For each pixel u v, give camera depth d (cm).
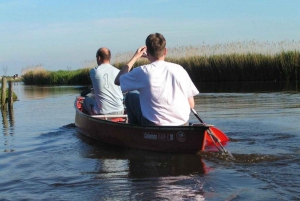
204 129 468
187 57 2350
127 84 489
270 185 357
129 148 543
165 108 489
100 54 648
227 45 2277
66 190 364
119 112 646
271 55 2123
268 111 878
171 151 493
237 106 1014
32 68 3900
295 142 536
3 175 424
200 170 415
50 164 467
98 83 633
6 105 1387
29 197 349
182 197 332
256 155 468
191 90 498
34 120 905
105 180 391
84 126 662
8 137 674
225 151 483
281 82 1981
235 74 2220
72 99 1554
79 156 506
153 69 485
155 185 368
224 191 345
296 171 399
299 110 871
